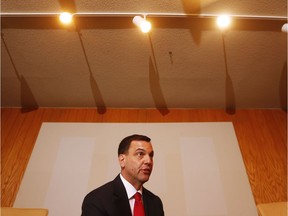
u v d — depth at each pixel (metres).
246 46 2.00
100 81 2.28
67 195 1.95
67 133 2.32
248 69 2.17
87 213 1.22
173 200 1.94
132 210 1.29
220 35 1.93
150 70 2.18
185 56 2.06
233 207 1.92
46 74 2.23
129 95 2.42
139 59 2.09
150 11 1.81
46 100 2.49
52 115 2.49
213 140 2.29
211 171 2.10
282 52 2.04
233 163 2.15
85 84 2.32
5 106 2.53
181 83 2.29
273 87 2.34
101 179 2.03
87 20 1.85
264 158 2.20
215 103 2.50
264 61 2.11
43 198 1.94
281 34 1.92
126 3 1.77
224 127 2.39
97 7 1.79
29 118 2.46
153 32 1.91
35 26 1.89
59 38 1.96
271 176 2.09
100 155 2.17
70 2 1.77
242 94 2.40
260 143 2.30
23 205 1.90
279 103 2.52
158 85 2.31
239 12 1.81
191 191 1.99
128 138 1.44
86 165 2.11
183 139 2.28
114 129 2.35
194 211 1.90
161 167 2.10
